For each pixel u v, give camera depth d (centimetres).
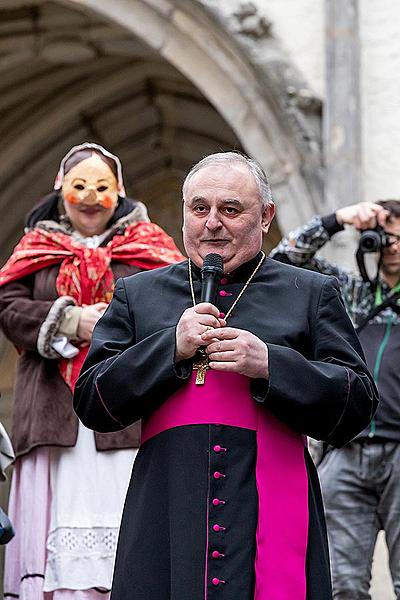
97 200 1011
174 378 699
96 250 1005
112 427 717
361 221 1033
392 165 1502
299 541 692
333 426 706
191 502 692
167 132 2130
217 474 695
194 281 735
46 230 1021
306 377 695
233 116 1520
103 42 1886
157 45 1542
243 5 1520
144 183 2212
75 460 962
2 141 2088
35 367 990
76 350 976
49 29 1870
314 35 1538
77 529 949
